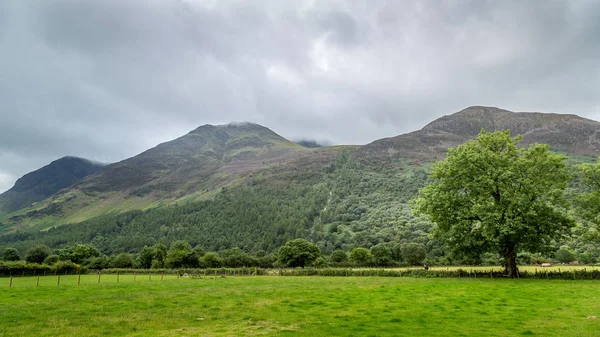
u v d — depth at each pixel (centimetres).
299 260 10644
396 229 15612
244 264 10725
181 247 12419
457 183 5269
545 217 4800
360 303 2792
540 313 2305
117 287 4281
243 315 2308
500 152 5369
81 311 2452
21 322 2094
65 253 12281
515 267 5094
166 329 1925
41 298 3225
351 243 15988
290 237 19112
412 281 4731
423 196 5594
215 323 2070
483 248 5219
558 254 10269
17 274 7306
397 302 2822
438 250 12344
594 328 1866
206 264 10394
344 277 5947
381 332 1812
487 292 3391
